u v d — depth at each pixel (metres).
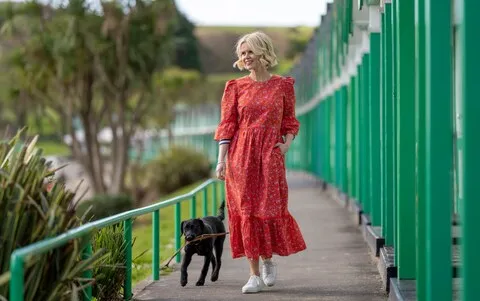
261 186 7.21
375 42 11.35
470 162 4.25
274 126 7.21
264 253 7.30
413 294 6.45
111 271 6.88
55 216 5.41
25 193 5.21
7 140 6.12
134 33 34.66
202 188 11.23
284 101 7.31
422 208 5.78
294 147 45.69
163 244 15.62
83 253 5.97
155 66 35.72
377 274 8.85
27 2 34.34
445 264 4.86
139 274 11.25
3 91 38.00
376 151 11.31
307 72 33.03
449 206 4.82
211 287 8.07
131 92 36.56
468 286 4.28
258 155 7.19
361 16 12.40
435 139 4.78
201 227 7.74
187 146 41.78
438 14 4.71
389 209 9.02
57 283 5.32
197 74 84.69
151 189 40.22
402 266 7.05
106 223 6.13
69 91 36.00
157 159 40.75
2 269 5.18
